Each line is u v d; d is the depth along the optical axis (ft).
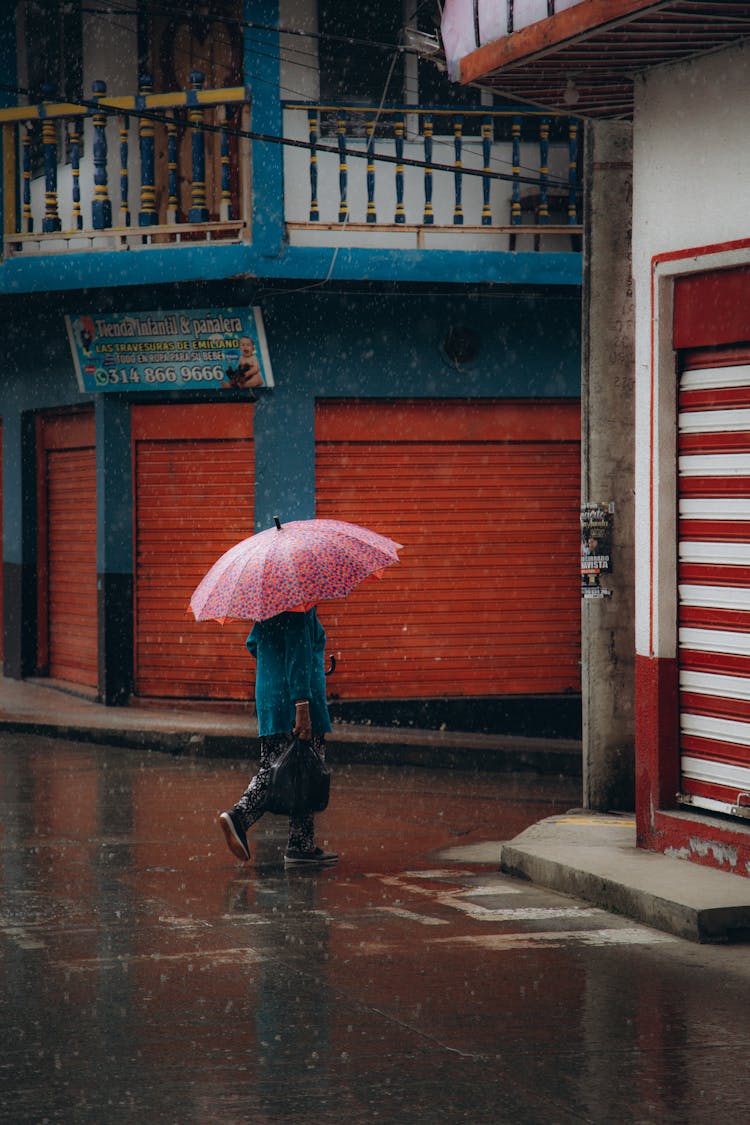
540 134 46.24
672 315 25.59
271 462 47.24
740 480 24.36
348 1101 14.97
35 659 57.67
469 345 47.39
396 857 28.60
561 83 27.94
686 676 25.55
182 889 25.29
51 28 53.01
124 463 50.39
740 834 23.89
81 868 27.04
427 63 46.80
